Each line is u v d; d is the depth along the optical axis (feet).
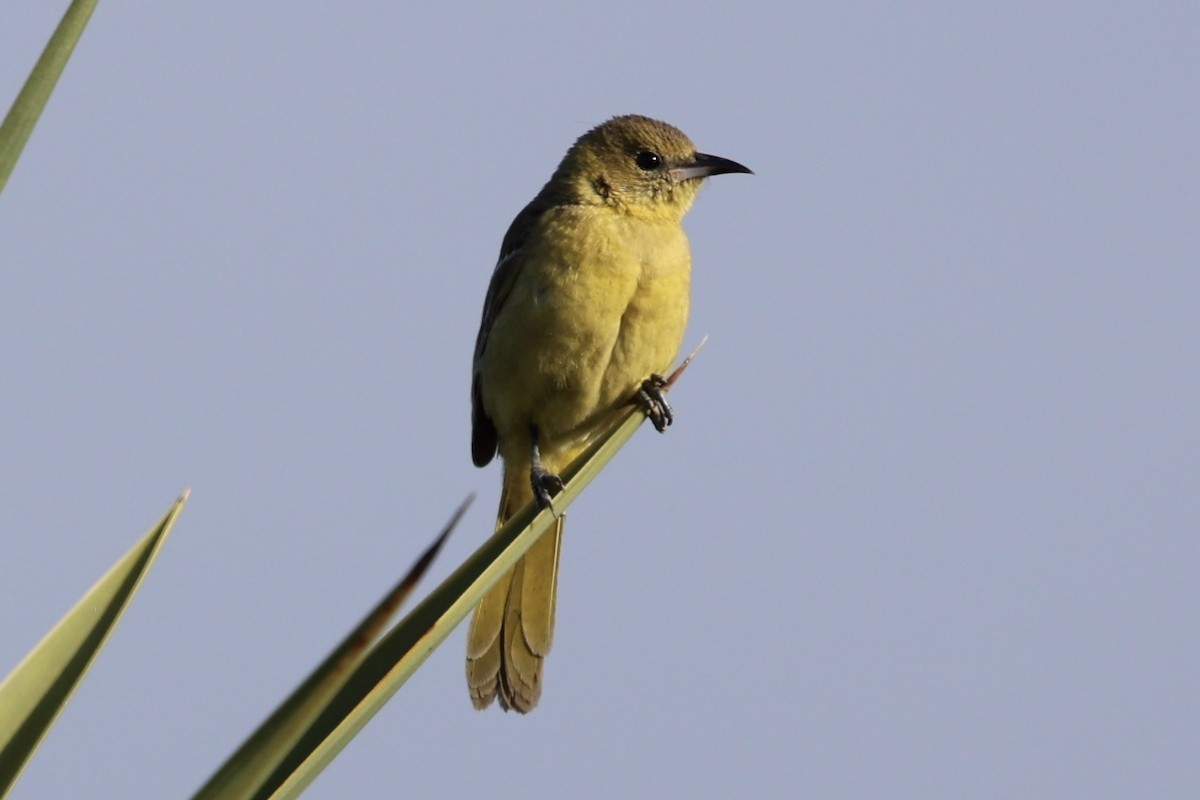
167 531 17.83
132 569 17.72
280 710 16.69
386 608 16.65
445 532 16.90
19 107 17.12
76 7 17.35
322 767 17.46
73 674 17.35
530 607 34.88
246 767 16.58
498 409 36.63
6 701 17.11
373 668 18.19
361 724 17.79
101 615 17.60
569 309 34.17
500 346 35.47
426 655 18.49
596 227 34.78
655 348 35.09
